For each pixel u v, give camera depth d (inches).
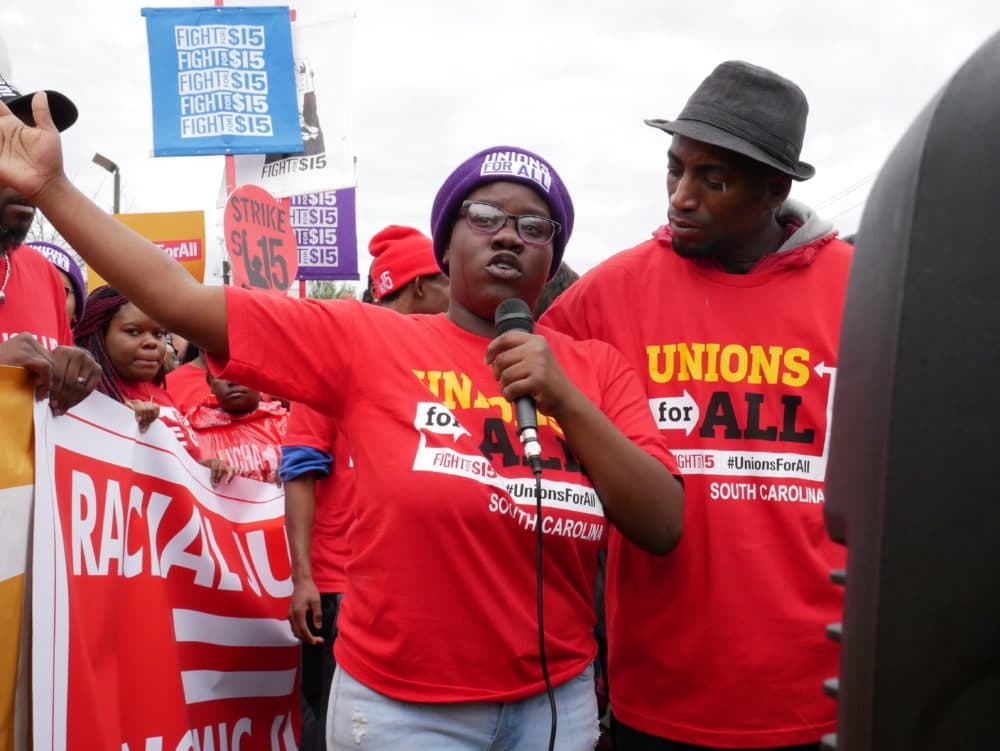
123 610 105.3
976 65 37.9
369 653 82.0
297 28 291.1
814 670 94.7
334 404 86.9
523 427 80.5
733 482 97.1
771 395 98.2
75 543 95.5
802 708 94.4
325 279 311.1
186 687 118.3
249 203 242.4
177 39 270.7
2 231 100.7
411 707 80.0
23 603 87.9
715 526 96.6
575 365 91.7
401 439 82.7
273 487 149.7
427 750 79.3
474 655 79.8
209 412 179.5
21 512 87.5
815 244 101.0
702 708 95.7
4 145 79.0
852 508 39.0
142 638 108.0
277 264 247.8
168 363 205.9
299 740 143.6
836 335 98.5
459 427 83.3
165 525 115.7
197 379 187.5
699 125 95.9
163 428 117.2
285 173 288.7
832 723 94.8
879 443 37.4
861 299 40.1
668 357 100.5
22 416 88.1
